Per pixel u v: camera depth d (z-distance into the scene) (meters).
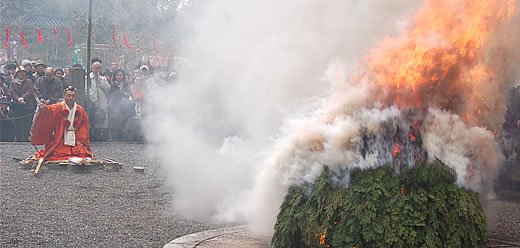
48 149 10.62
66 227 6.19
